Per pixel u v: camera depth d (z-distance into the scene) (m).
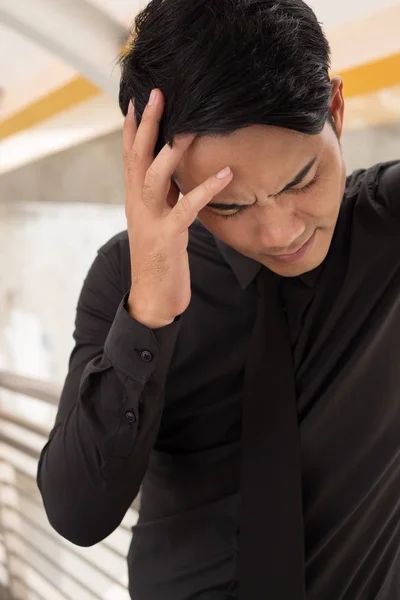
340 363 0.83
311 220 0.63
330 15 1.68
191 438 0.92
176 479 0.93
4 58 2.61
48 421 2.22
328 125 0.60
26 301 4.13
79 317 0.92
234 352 0.89
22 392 1.67
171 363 0.91
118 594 1.57
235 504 0.87
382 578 0.93
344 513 0.86
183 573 0.91
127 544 1.49
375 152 2.07
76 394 0.84
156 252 0.67
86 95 2.59
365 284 0.84
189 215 0.64
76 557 1.69
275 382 0.78
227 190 0.60
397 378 0.86
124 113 0.71
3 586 1.99
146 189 0.64
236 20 0.53
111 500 0.77
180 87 0.56
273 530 0.75
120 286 0.89
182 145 0.59
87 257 3.77
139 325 0.70
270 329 0.80
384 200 0.84
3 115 3.22
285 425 0.77
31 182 3.50
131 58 0.63
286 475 0.75
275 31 0.53
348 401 0.84
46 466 0.81
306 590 0.88
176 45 0.56
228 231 0.66
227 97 0.52
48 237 3.86
